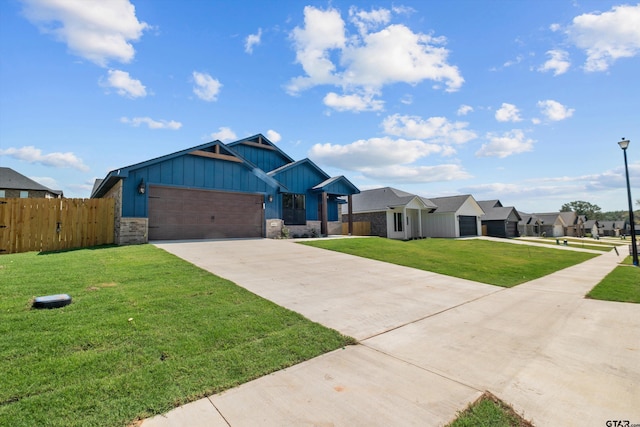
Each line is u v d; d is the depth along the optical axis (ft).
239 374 10.14
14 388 8.39
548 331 15.67
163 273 22.29
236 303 17.16
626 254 70.69
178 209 42.32
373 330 15.01
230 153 47.03
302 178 61.31
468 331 15.46
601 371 11.22
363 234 85.76
